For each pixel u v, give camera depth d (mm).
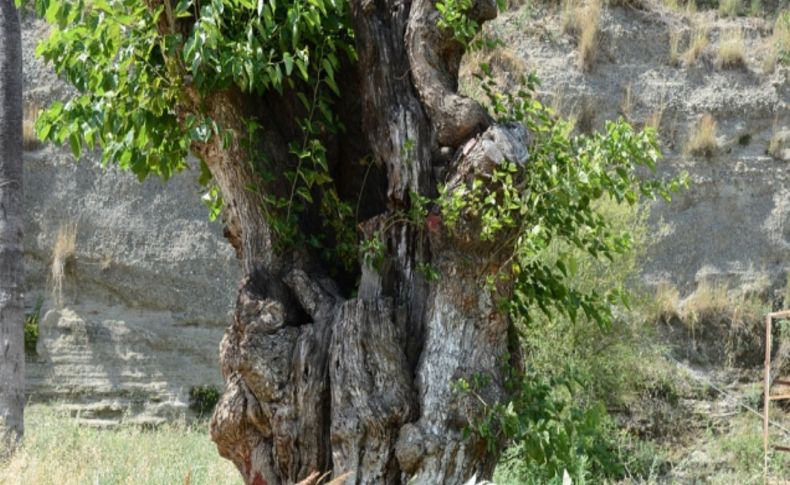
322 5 5469
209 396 15406
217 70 5387
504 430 5238
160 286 15945
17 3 5930
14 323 11086
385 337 5281
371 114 5676
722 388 15406
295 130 6023
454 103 5406
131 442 10805
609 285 13375
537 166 5449
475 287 5348
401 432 5203
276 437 5336
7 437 10297
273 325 5406
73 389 15273
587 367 12922
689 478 13672
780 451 13719
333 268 6000
